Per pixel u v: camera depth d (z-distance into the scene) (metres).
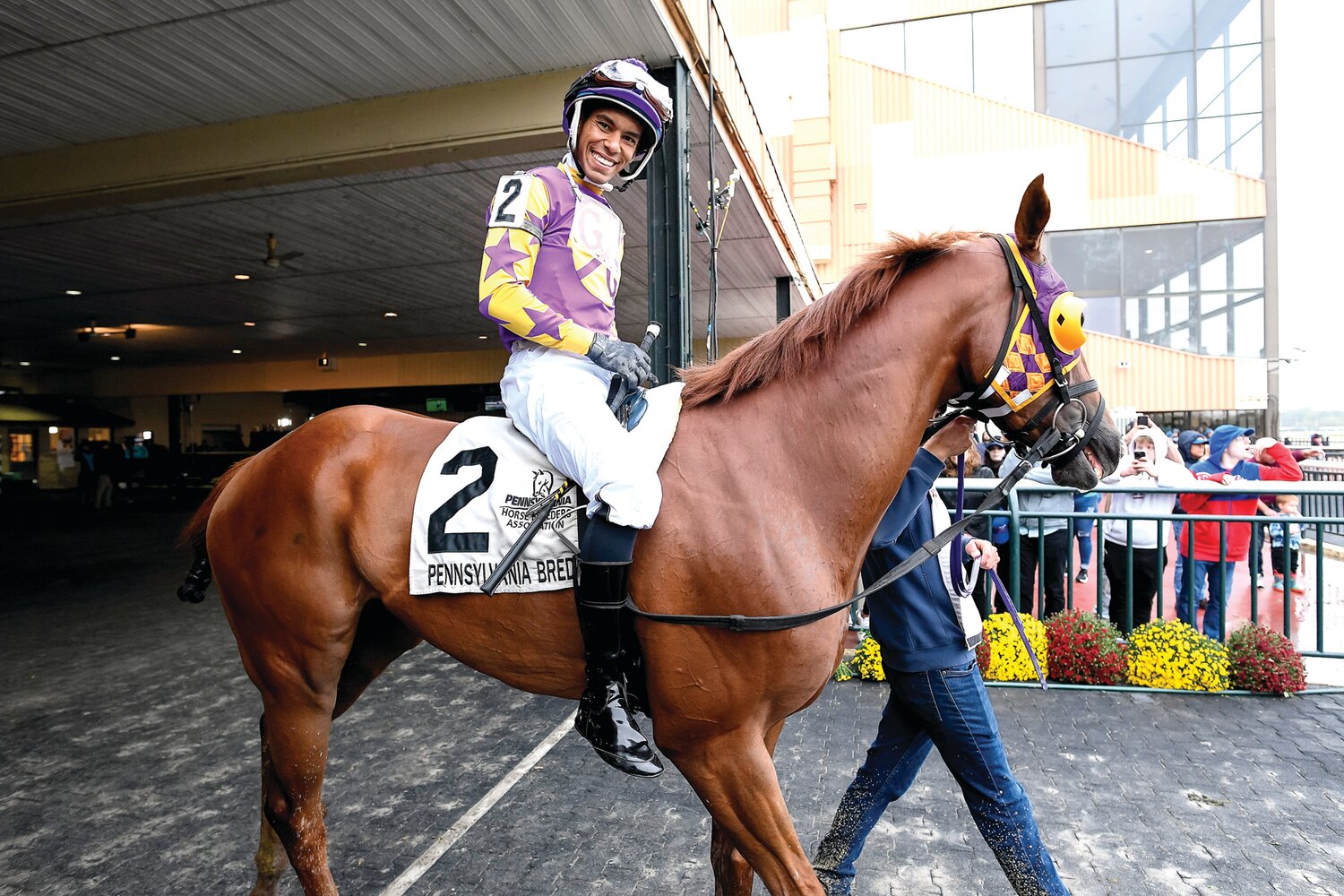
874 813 2.24
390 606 1.88
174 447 21.53
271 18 4.38
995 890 2.36
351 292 11.53
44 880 2.49
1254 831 2.68
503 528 1.71
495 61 4.95
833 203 18.70
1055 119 17.55
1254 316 16.67
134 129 5.83
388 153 5.43
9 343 16.30
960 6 18.58
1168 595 6.72
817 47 18.36
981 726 2.00
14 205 6.34
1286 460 6.37
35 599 7.26
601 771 3.31
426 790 3.13
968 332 1.69
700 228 5.39
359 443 1.98
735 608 1.57
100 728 3.88
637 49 4.82
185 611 6.69
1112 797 2.94
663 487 1.64
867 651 4.43
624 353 1.62
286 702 1.99
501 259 1.62
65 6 4.20
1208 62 17.45
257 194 7.12
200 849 2.68
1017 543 4.51
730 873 1.83
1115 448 1.73
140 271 9.92
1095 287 17.47
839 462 1.65
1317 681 4.35
